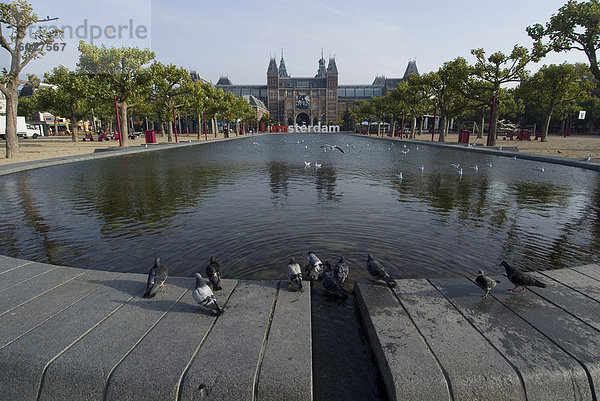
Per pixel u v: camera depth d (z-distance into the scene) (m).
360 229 9.66
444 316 4.76
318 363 4.33
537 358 3.87
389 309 4.96
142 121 96.94
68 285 5.73
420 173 21.36
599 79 33.25
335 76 196.75
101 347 4.08
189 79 50.97
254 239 8.82
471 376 3.62
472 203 13.00
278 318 4.70
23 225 10.05
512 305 5.06
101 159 28.91
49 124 94.06
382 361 4.02
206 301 4.55
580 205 12.73
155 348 4.05
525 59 38.44
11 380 3.80
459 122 107.81
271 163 26.89
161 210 11.76
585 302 5.12
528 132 56.53
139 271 7.02
